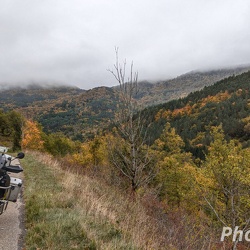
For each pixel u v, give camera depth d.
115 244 4.86
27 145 44.69
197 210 16.34
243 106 150.38
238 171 8.28
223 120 134.62
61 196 7.62
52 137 56.25
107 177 12.27
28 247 4.65
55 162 16.58
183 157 39.31
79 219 5.82
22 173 11.88
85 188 9.10
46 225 5.39
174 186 26.89
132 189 9.87
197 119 150.12
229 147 18.41
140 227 6.56
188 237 6.68
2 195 5.53
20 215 6.33
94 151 29.11
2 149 5.70
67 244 4.77
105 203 7.74
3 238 4.97
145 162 9.63
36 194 7.80
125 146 9.76
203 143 101.69
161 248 5.65
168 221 8.22
